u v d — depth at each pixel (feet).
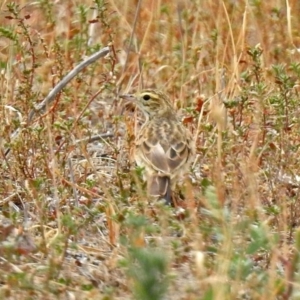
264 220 36.60
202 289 31.78
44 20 61.11
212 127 47.50
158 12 62.34
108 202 39.34
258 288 32.89
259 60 51.96
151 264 26.27
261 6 61.57
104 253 37.86
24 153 44.29
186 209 40.34
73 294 33.71
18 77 53.67
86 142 47.21
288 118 46.44
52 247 36.81
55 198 41.04
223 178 41.98
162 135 45.24
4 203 42.75
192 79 55.67
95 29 60.90
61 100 50.62
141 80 55.16
